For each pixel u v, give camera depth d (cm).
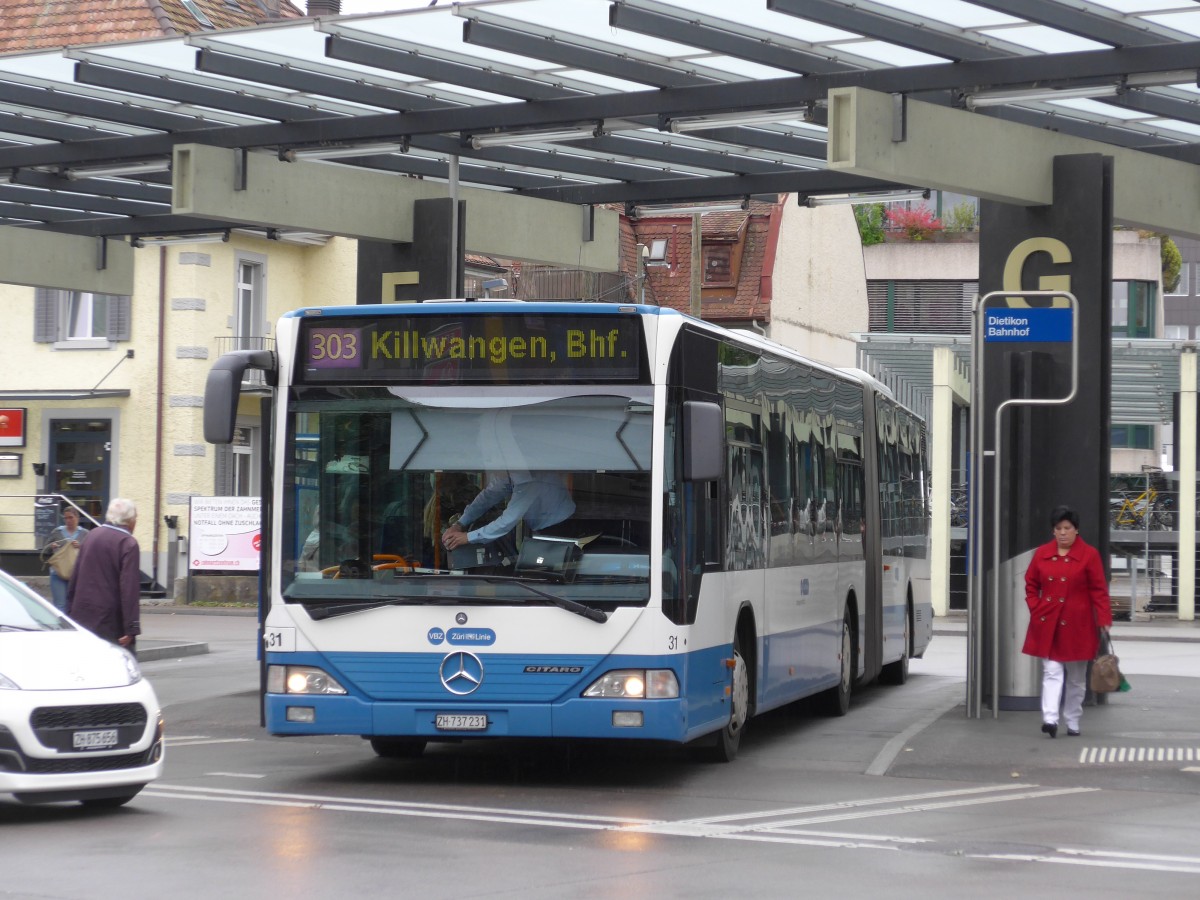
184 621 5547
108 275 3931
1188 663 4222
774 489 2322
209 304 6538
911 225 9881
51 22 6488
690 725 1888
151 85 2741
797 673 2439
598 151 3039
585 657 1839
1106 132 2911
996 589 2553
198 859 1453
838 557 2744
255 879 1362
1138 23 2289
